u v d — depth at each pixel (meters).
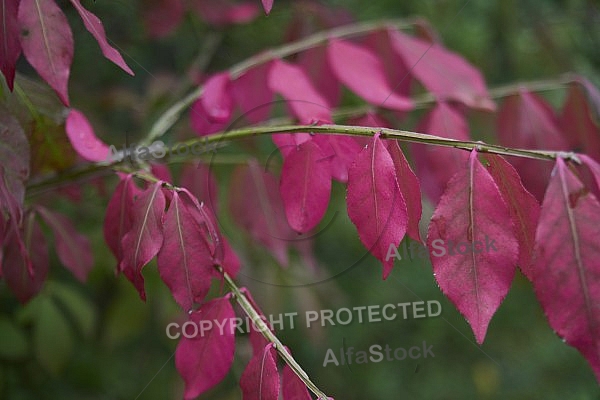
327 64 0.62
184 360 0.50
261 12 0.82
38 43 0.47
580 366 1.07
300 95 0.56
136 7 0.71
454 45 0.99
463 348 0.96
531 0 0.97
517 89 0.63
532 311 1.08
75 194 0.61
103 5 0.67
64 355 0.68
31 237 0.57
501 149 0.45
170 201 0.49
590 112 0.64
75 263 0.60
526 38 1.05
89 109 0.75
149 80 0.81
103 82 0.79
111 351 0.81
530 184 0.61
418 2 0.99
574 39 1.03
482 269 0.45
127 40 0.75
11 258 0.56
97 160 0.54
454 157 0.58
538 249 0.44
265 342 0.49
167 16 0.73
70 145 0.56
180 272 0.48
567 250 0.43
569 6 0.98
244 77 0.60
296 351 0.77
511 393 1.03
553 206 0.44
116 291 0.80
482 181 0.45
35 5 0.47
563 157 0.44
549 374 1.06
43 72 0.47
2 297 0.72
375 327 0.75
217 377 0.49
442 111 0.59
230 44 0.86
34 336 0.69
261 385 0.47
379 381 0.90
